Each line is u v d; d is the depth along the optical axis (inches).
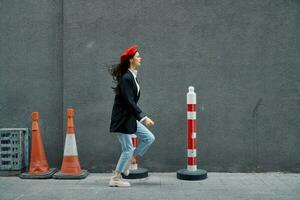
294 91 232.2
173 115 235.3
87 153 237.6
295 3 231.9
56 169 235.3
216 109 234.4
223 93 234.1
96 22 237.0
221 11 233.8
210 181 212.4
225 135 234.1
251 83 233.6
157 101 235.6
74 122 237.8
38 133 226.4
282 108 232.7
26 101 242.1
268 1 232.7
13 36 241.6
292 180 214.4
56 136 241.3
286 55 232.5
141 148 203.6
